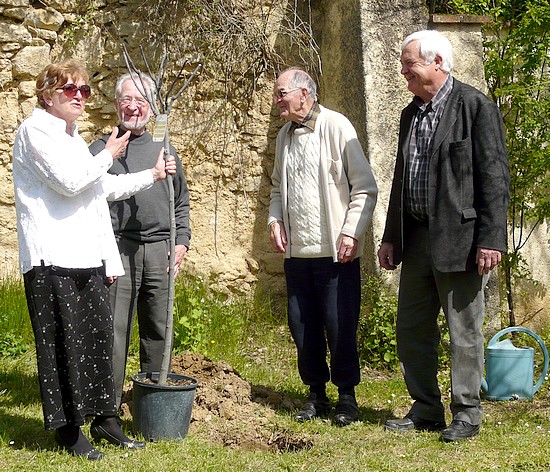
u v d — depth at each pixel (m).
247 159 7.71
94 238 4.25
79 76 4.24
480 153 4.60
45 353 4.13
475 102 4.65
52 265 4.12
